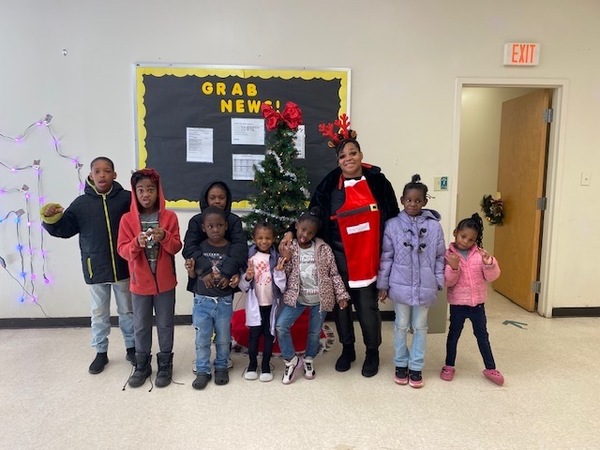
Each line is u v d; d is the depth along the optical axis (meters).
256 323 2.37
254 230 2.41
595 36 3.22
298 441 1.87
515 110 3.82
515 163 3.83
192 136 3.15
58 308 3.24
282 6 3.08
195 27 3.07
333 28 3.12
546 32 3.20
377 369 2.50
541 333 3.11
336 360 2.69
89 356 2.71
